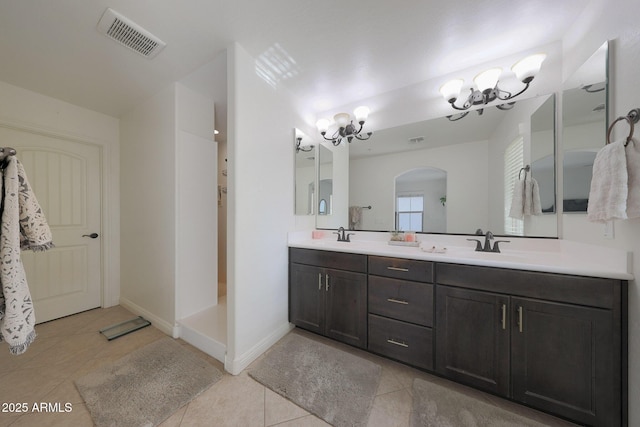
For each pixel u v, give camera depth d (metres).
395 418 1.17
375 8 1.26
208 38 1.45
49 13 1.24
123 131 2.53
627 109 0.97
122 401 1.24
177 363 1.56
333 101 2.26
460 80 1.64
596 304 1.01
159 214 2.08
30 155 2.10
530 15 1.30
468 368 1.29
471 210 1.76
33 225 1.00
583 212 1.26
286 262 2.01
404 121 2.02
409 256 1.46
